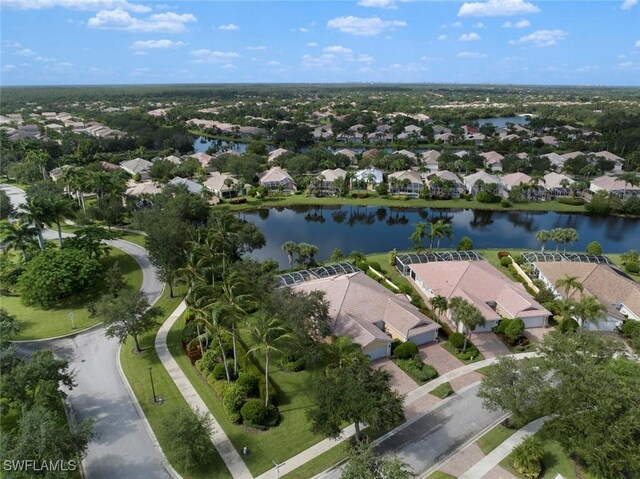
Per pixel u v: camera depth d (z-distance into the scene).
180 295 71.19
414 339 57.88
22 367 39.06
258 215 127.25
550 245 102.50
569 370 38.25
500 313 65.62
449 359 55.38
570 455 39.25
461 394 48.34
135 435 41.84
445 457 39.44
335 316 57.75
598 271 72.19
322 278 70.38
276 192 142.50
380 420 35.94
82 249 76.31
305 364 52.34
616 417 33.81
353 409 36.03
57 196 98.56
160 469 38.00
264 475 37.47
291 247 81.12
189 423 37.28
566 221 120.88
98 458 39.09
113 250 89.75
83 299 69.31
